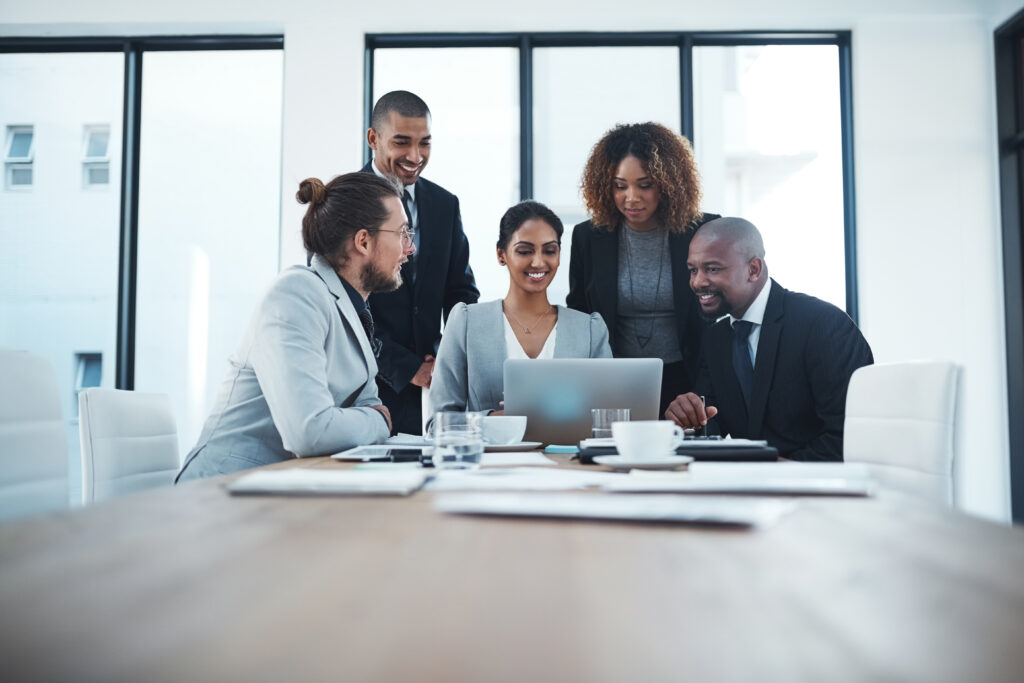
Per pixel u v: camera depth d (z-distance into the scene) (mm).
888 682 299
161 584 462
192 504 812
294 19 4102
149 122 4375
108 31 4195
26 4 4082
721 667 318
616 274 3428
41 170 5488
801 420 3002
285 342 1696
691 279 3320
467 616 396
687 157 3406
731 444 1376
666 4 4047
